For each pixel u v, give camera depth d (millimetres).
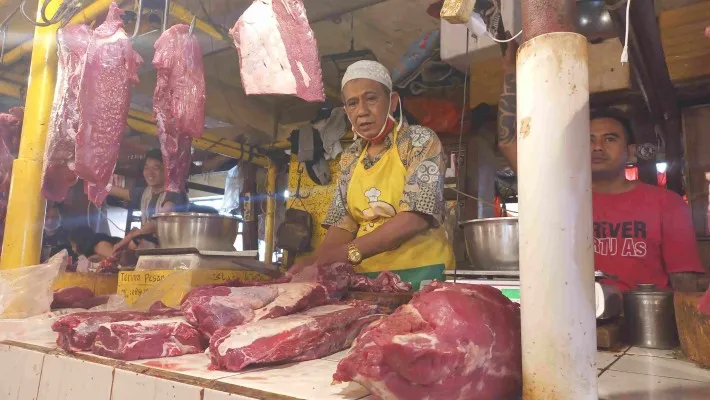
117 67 2588
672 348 1790
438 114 4102
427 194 2520
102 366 1482
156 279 2547
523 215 1059
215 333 1523
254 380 1305
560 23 1072
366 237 2471
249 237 6387
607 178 2891
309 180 5555
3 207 3803
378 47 5230
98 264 3680
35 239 2977
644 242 2705
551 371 1001
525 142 1061
